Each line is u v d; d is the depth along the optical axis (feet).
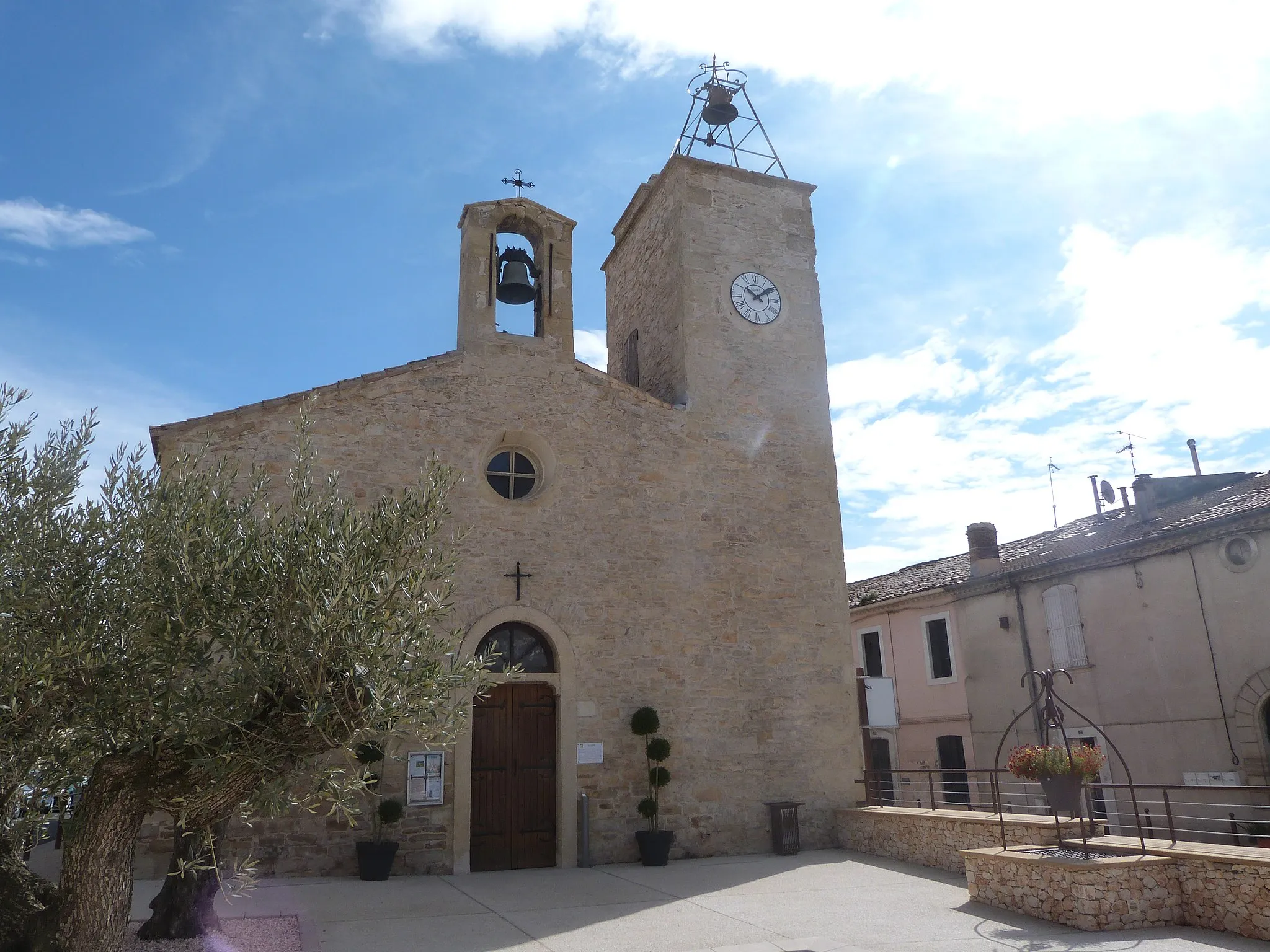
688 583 43.34
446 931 26.50
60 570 20.45
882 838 40.06
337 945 24.82
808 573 45.88
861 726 46.50
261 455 37.76
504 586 39.96
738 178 51.47
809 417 48.55
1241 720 47.14
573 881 34.81
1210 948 23.81
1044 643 59.62
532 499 41.57
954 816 36.04
